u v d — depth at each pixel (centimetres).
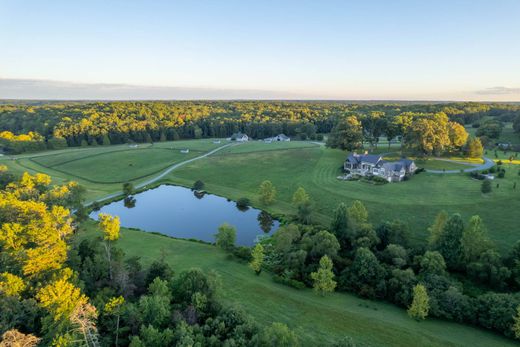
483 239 4994
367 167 9788
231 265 5222
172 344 2811
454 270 5025
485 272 4662
